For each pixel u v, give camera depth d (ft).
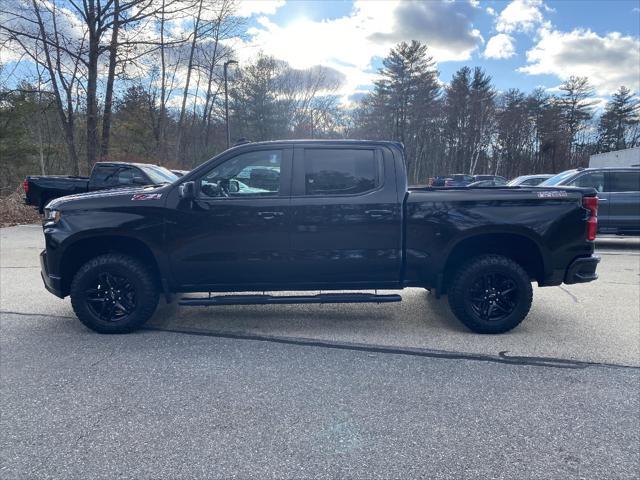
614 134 208.44
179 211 13.57
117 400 10.03
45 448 8.23
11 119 66.64
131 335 14.19
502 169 204.33
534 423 9.09
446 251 13.75
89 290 13.96
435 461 7.86
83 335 14.20
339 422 9.13
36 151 71.00
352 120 181.47
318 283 14.10
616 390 10.51
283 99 151.53
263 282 14.08
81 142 67.87
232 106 144.56
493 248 14.78
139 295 13.99
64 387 10.66
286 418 9.29
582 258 13.91
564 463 7.79
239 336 14.14
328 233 13.65
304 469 7.64
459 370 11.62
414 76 176.76
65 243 13.69
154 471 7.59
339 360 12.27
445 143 195.31
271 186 13.75
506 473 7.52
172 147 96.73
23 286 20.57
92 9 53.78
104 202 13.76
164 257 13.75
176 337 14.03
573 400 10.03
